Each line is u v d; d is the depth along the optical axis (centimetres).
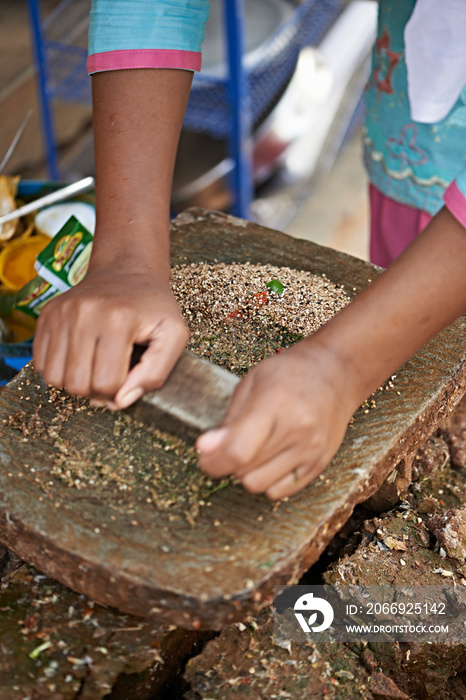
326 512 87
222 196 281
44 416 100
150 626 92
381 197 161
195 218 139
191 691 92
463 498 124
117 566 81
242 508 88
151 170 97
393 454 97
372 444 95
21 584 96
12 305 134
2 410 101
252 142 286
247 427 73
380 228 165
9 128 306
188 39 98
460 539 107
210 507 88
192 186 270
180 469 93
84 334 82
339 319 80
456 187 77
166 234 96
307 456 76
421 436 105
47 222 145
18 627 91
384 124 149
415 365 107
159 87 98
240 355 109
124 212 95
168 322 85
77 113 330
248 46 254
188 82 101
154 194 96
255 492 77
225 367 107
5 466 92
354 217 333
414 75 130
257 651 96
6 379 128
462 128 135
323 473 92
